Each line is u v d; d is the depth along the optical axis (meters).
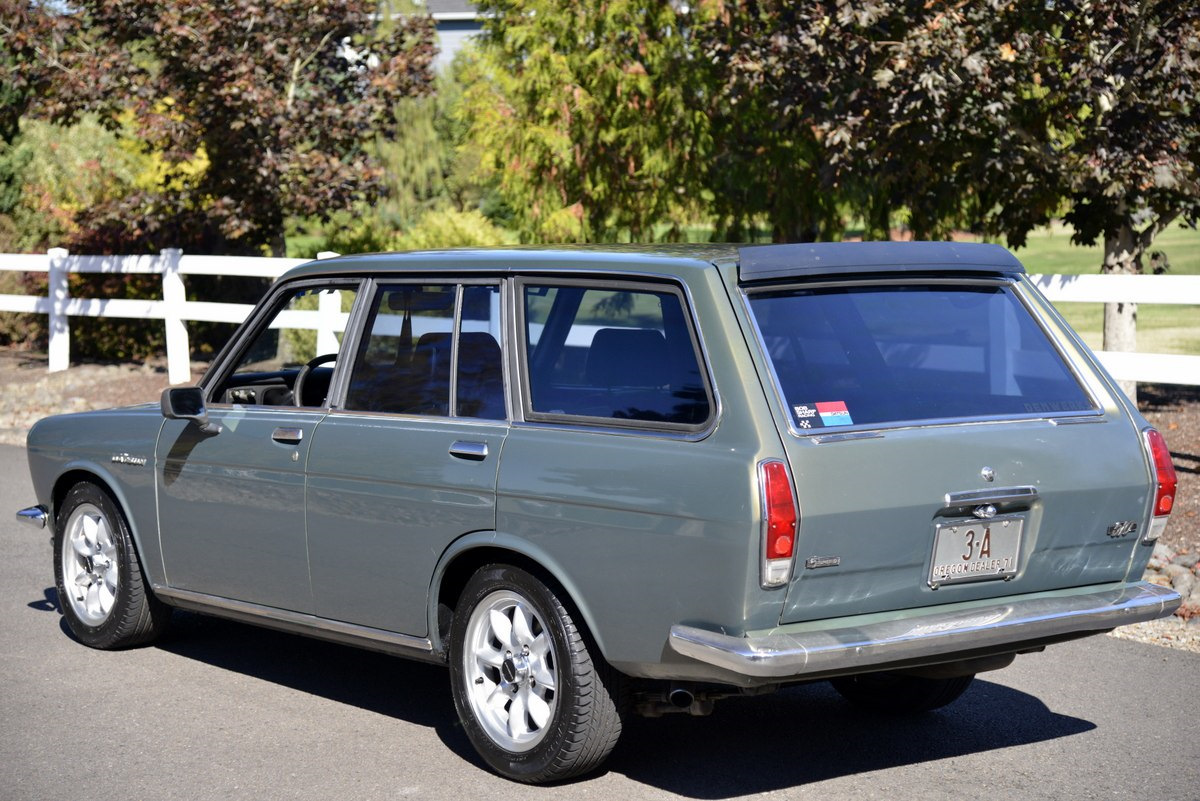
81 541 6.94
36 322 21.42
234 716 5.83
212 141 17.78
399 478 5.25
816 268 4.77
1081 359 5.12
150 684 6.29
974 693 6.16
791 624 4.38
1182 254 32.25
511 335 5.14
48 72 17.33
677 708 4.86
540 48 16.67
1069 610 4.75
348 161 18.78
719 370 4.49
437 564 5.16
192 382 16.66
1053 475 4.78
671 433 4.56
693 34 16.00
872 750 5.39
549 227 16.92
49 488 7.02
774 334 4.60
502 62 17.77
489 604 5.07
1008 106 11.59
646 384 4.71
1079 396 5.05
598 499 4.63
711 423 4.46
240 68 16.45
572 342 4.99
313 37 18.61
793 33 12.04
